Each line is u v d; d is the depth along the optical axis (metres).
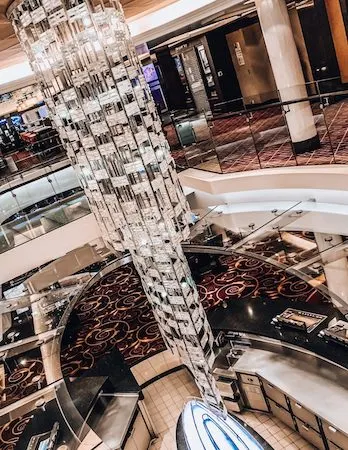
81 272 10.78
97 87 3.12
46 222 10.29
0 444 8.45
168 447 7.50
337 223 8.04
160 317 4.50
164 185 3.48
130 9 4.90
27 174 12.64
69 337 11.52
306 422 6.56
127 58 3.21
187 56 14.59
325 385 6.51
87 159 3.46
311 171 7.70
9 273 9.87
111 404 7.50
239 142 9.51
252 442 6.63
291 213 8.59
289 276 10.86
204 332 4.27
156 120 3.50
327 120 8.05
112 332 11.34
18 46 4.66
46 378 7.58
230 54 14.55
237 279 11.53
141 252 3.82
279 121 8.82
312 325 7.07
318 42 11.60
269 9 8.20
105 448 6.06
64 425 6.45
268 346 7.57
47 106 3.46
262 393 7.32
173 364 9.13
